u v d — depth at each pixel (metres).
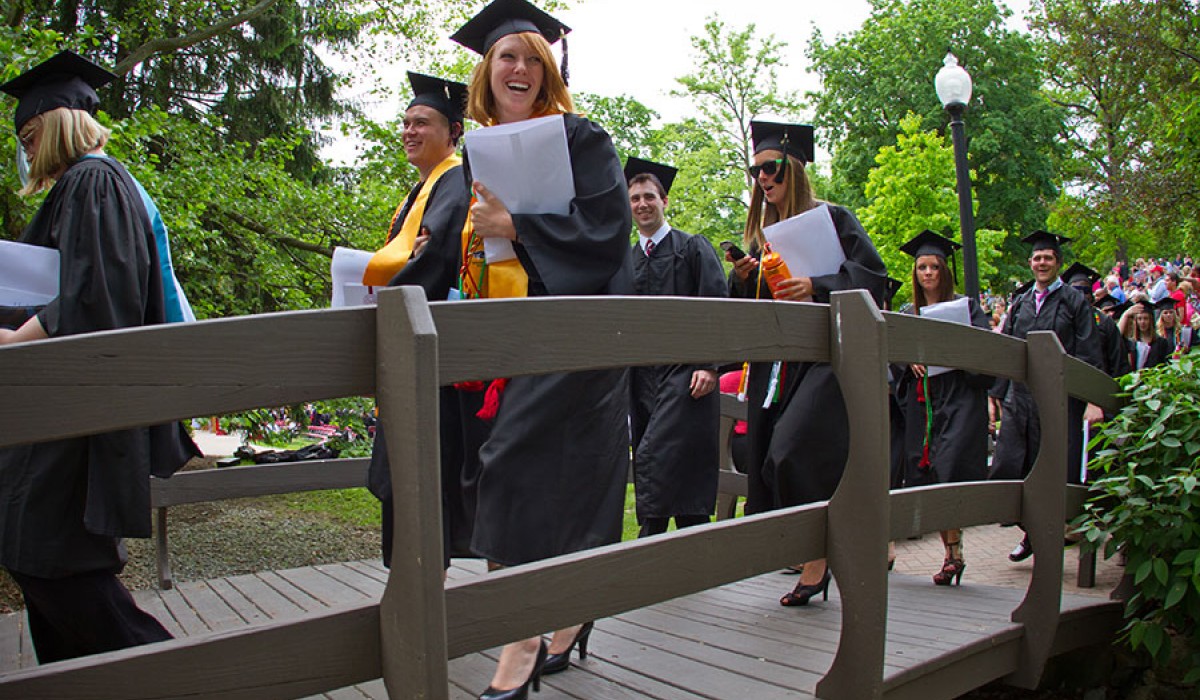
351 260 3.20
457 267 3.05
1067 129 30.58
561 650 2.77
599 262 2.50
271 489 4.56
